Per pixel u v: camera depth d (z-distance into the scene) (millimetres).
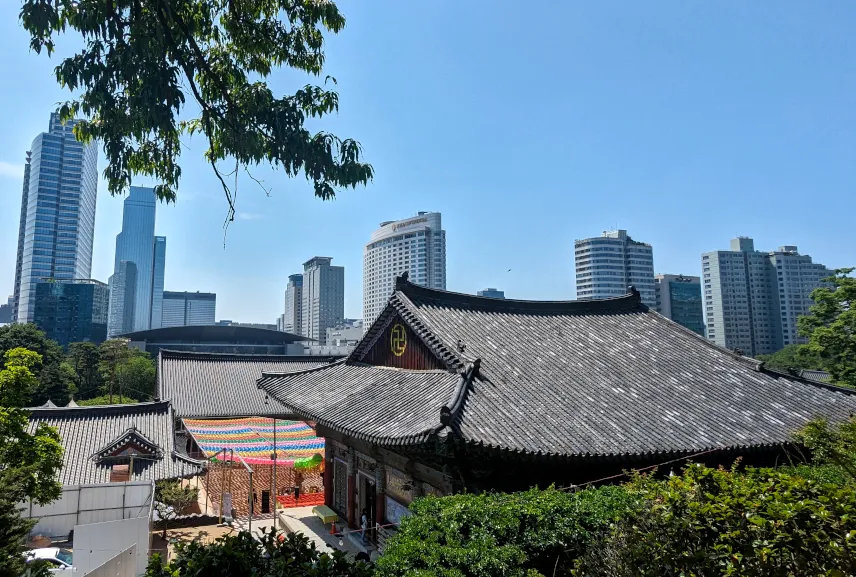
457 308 21938
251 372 48469
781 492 6391
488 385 15742
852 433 11492
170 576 6406
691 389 17953
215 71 9781
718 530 6277
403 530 9727
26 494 14203
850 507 5688
